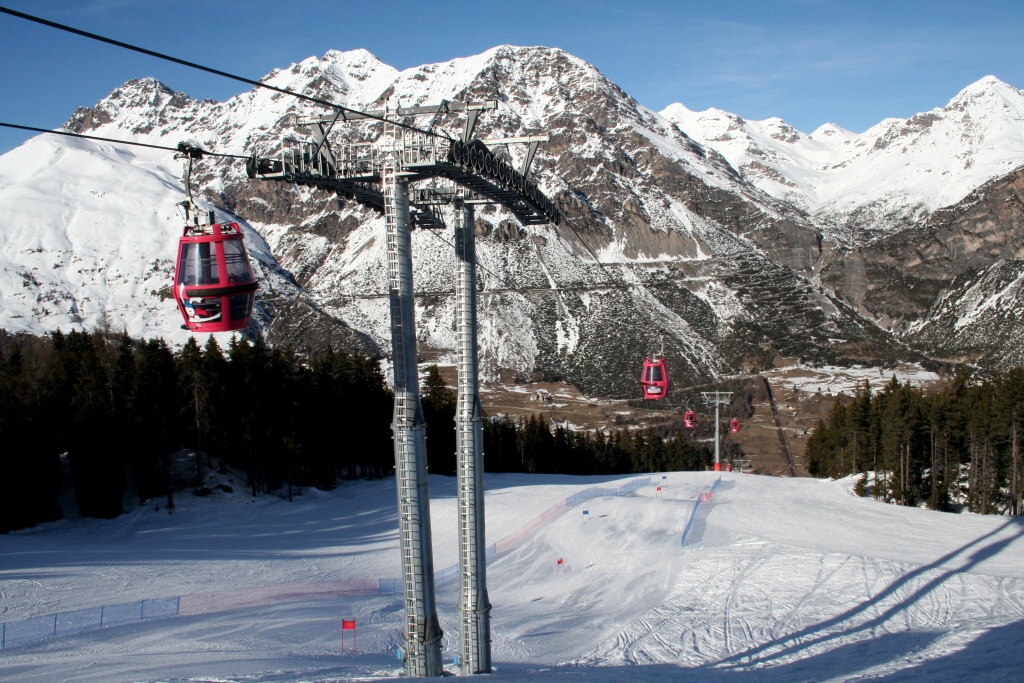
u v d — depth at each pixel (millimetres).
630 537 54156
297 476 77938
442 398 99875
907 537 52938
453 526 59250
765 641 35188
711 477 81938
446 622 38031
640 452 120250
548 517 61000
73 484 66500
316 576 48688
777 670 28625
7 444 56062
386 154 21203
